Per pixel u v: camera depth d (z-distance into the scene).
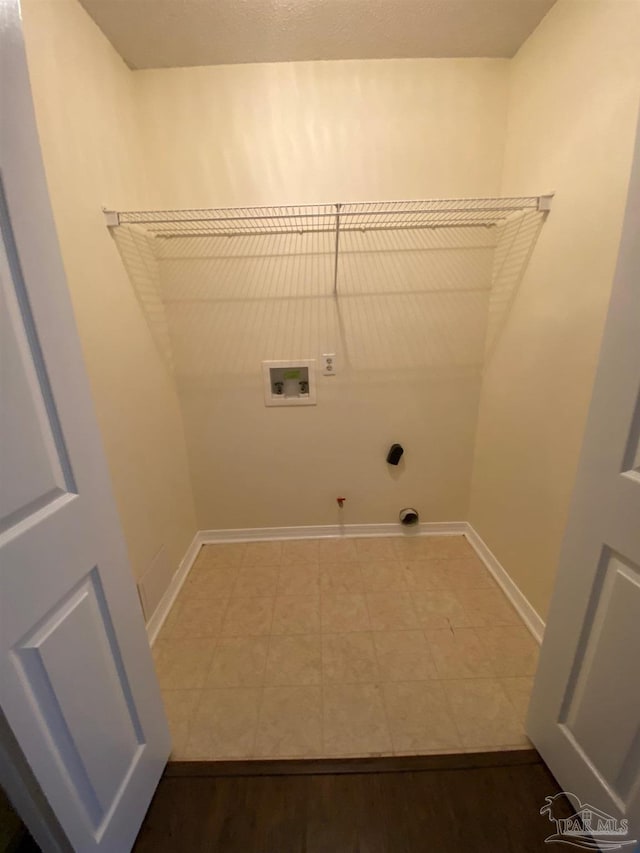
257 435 1.95
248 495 2.06
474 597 1.66
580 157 1.13
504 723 1.13
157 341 1.66
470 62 1.45
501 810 0.92
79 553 0.70
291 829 0.90
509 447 1.62
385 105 1.49
